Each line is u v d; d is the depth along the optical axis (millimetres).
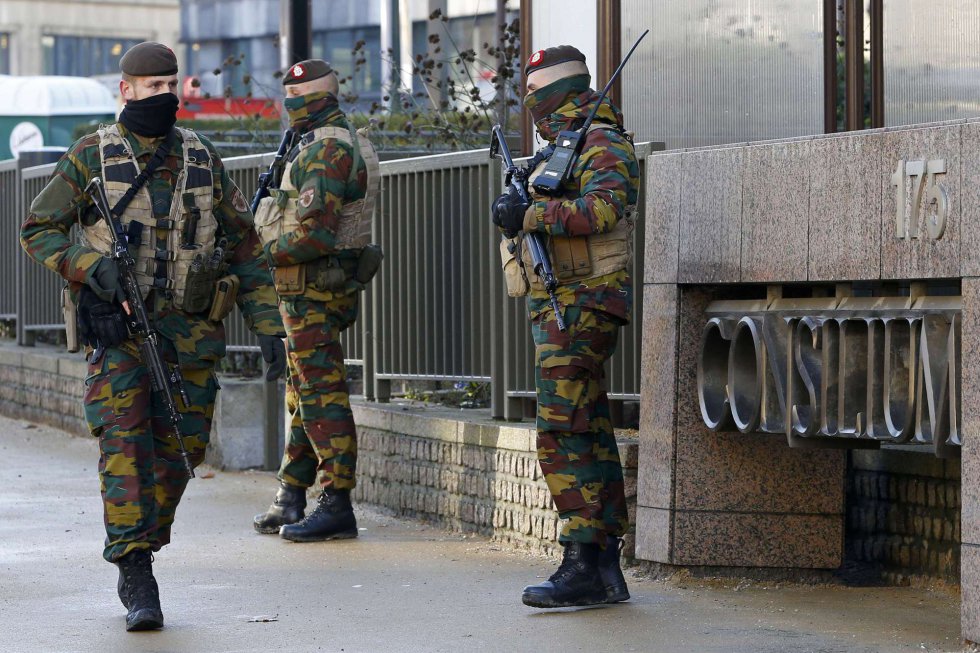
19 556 20344
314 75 21219
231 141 42844
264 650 14984
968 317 14133
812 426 15914
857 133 15664
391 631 15734
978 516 14086
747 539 17906
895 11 22094
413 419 23234
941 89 22047
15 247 38375
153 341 15914
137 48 16359
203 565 19766
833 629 15539
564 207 16172
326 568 19469
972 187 14172
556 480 16703
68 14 151000
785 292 17312
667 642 15031
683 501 17859
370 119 34312
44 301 37000
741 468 17859
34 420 36188
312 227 20859
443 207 23531
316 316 21500
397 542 21422
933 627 15562
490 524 21391
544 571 19031
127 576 16031
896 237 15133
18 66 149000
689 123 22531
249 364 30875
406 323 24578
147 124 16219
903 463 18016
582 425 16578
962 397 14258
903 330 15258
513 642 15133
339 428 21625
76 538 21781
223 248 16797
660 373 18016
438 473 22656
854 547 18719
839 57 22484
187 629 15984
